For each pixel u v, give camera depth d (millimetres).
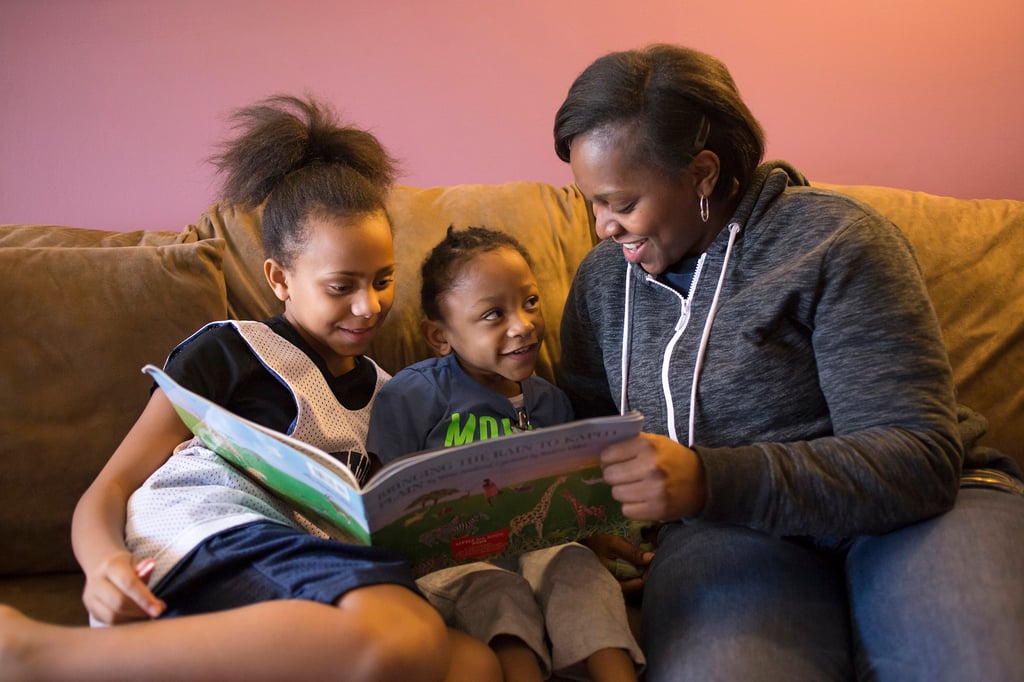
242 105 1698
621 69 995
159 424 1074
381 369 1321
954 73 1676
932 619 843
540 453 882
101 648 799
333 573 852
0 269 1232
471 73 1714
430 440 1208
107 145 1709
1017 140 1692
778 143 1718
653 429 1106
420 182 1746
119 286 1266
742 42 1686
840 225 995
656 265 1085
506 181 1749
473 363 1250
